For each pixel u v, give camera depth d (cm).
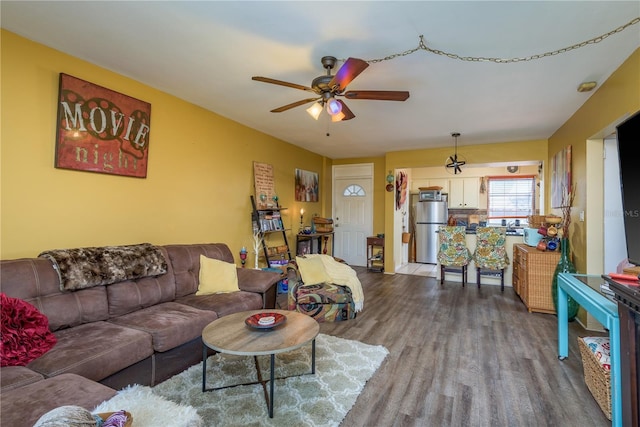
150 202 326
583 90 315
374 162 723
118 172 293
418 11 194
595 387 208
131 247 277
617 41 228
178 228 357
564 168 425
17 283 199
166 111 340
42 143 243
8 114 226
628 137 172
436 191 771
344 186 752
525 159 543
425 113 395
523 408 204
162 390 214
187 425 127
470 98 342
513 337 318
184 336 233
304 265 389
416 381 235
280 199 554
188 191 369
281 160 556
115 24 215
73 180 263
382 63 264
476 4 187
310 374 240
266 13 200
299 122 446
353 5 190
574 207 387
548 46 235
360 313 394
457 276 582
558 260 387
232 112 405
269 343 197
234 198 442
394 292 497
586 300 213
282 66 275
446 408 203
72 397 136
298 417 190
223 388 219
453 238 550
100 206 282
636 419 155
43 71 242
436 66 269
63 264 222
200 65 275
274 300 354
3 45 223
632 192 169
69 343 191
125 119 297
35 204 240
